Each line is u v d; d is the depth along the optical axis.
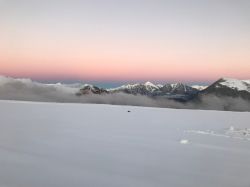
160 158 17.12
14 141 20.94
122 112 62.91
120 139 23.78
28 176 12.59
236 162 16.66
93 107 83.19
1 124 30.97
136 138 24.55
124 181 12.53
